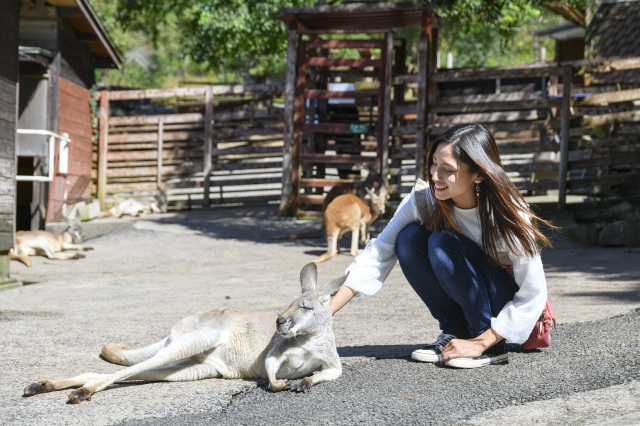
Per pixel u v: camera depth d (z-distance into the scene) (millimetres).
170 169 21172
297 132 18109
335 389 4230
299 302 4105
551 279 9172
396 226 4777
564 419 3650
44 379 4332
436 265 4570
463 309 4672
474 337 4734
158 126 21109
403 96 18953
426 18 16688
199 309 7355
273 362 4168
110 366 4832
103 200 20938
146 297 8500
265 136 22234
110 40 19422
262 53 25719
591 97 16797
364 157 17734
